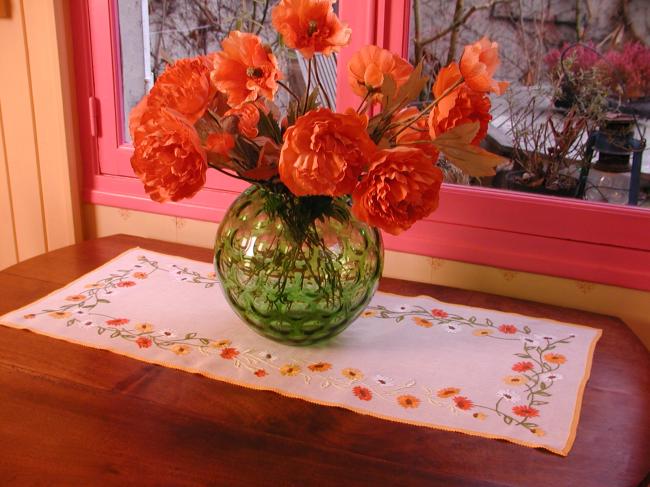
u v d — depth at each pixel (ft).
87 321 3.86
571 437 3.01
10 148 5.60
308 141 2.78
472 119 3.08
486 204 4.49
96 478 2.67
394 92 3.07
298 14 2.94
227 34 4.92
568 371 3.54
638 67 4.06
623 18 4.03
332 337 3.68
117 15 5.14
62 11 5.12
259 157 3.16
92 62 5.25
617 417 3.18
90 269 4.58
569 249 4.39
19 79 5.36
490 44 3.01
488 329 3.97
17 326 3.77
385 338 3.81
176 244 5.14
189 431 2.97
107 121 5.34
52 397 3.17
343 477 2.72
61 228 5.63
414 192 2.84
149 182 3.03
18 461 2.74
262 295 3.44
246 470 2.74
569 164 4.36
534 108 4.35
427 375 3.45
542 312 4.26
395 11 4.38
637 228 4.23
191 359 3.52
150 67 5.22
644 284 4.24
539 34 4.21
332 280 3.39
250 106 3.05
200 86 3.01
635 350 3.83
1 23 5.27
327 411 3.14
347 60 4.56
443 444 2.94
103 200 5.49
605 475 2.79
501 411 3.18
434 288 4.53
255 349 3.63
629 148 4.22
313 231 3.31
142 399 3.18
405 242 4.69
